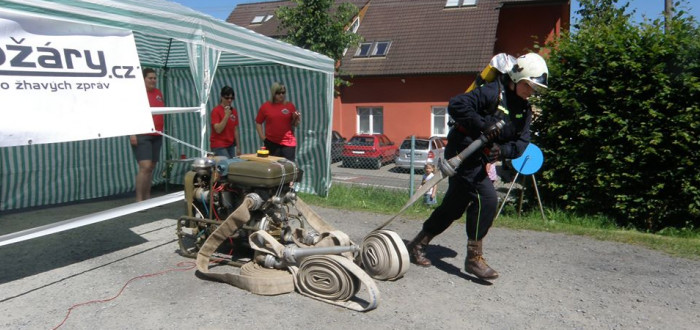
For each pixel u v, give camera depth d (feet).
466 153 13.10
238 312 12.26
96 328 11.39
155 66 28.25
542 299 13.60
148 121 15.74
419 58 72.49
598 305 13.26
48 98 13.09
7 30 12.39
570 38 23.68
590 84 22.36
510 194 26.12
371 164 58.59
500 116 13.23
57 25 13.53
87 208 23.79
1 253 16.76
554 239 19.54
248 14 88.58
